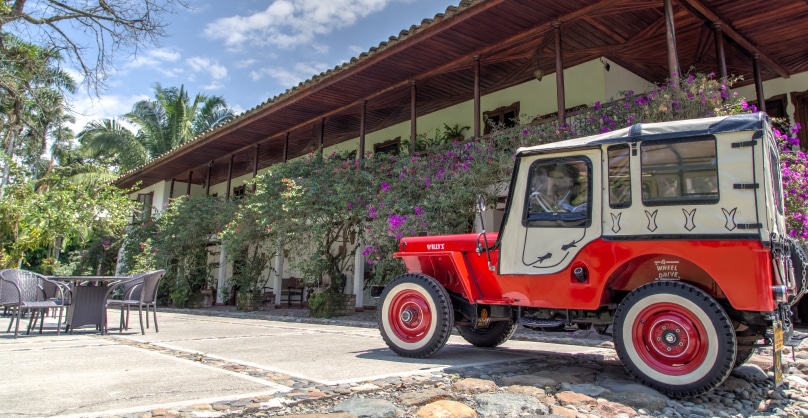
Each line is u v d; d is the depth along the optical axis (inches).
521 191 159.3
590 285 142.9
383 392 122.1
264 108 487.2
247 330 286.8
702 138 131.0
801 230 219.5
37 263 993.5
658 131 136.6
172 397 110.8
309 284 434.9
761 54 339.0
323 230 404.2
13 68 601.0
